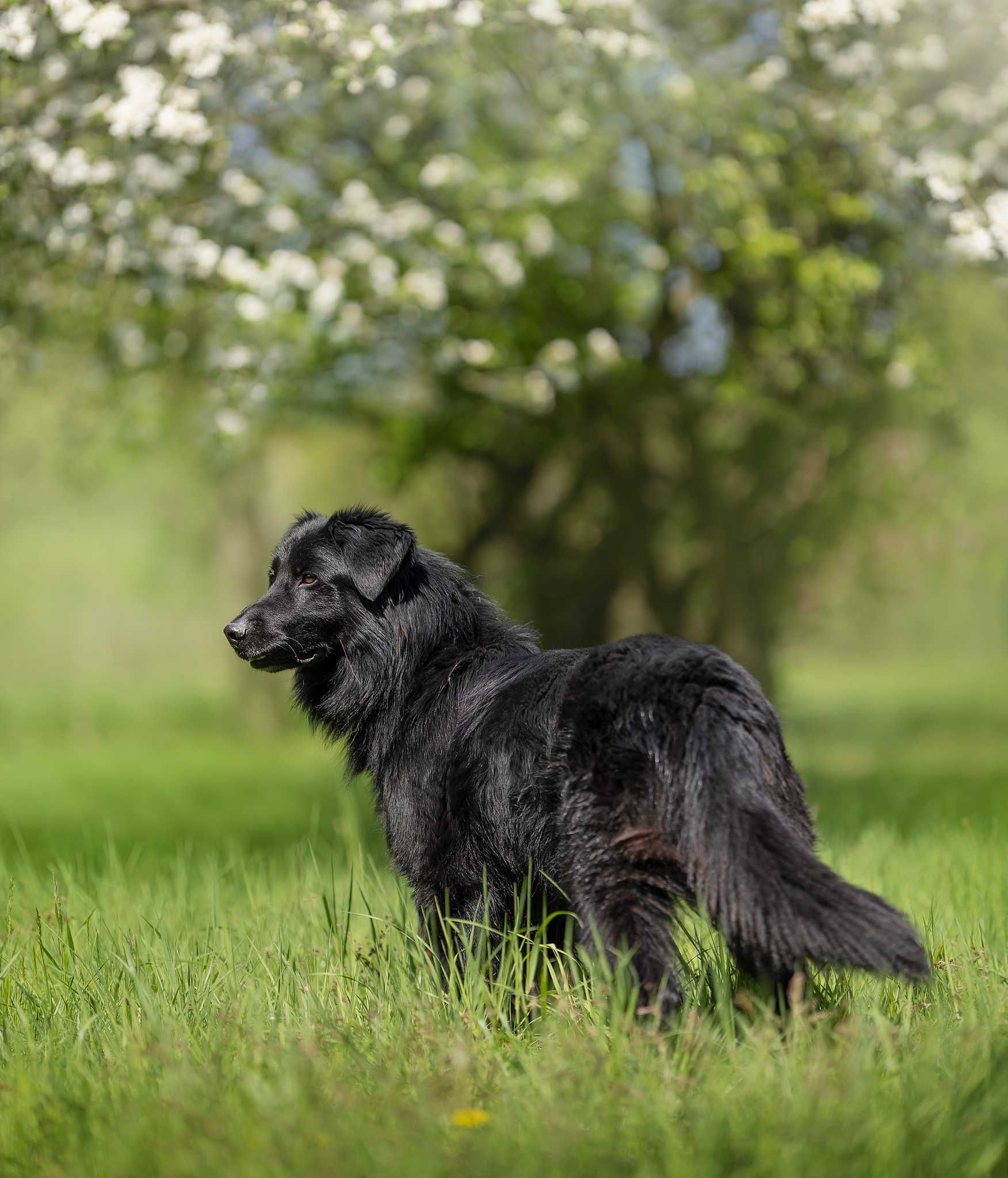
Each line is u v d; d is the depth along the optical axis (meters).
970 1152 3.15
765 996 4.06
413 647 5.11
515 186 10.68
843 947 3.54
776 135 10.07
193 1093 3.68
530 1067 3.72
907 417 13.26
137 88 7.77
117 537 33.31
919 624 41.84
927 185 9.27
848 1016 4.12
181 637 37.19
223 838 11.16
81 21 7.29
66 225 8.60
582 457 16.55
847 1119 3.26
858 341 11.68
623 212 11.76
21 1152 3.53
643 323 13.12
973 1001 4.21
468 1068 3.80
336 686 5.28
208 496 25.98
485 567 21.12
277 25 7.66
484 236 10.96
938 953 4.82
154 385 12.14
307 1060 3.85
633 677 4.12
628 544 17.12
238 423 10.52
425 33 7.77
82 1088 3.88
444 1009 4.41
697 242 11.82
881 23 9.02
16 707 29.14
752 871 3.70
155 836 11.60
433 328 11.22
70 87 8.32
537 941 4.42
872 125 9.58
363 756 5.27
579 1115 3.42
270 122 9.86
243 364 10.02
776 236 10.21
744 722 3.93
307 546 5.27
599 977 3.98
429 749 4.94
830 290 10.58
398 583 5.19
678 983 3.97
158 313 10.42
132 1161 3.33
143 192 8.79
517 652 5.04
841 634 40.84
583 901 4.09
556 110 10.09
